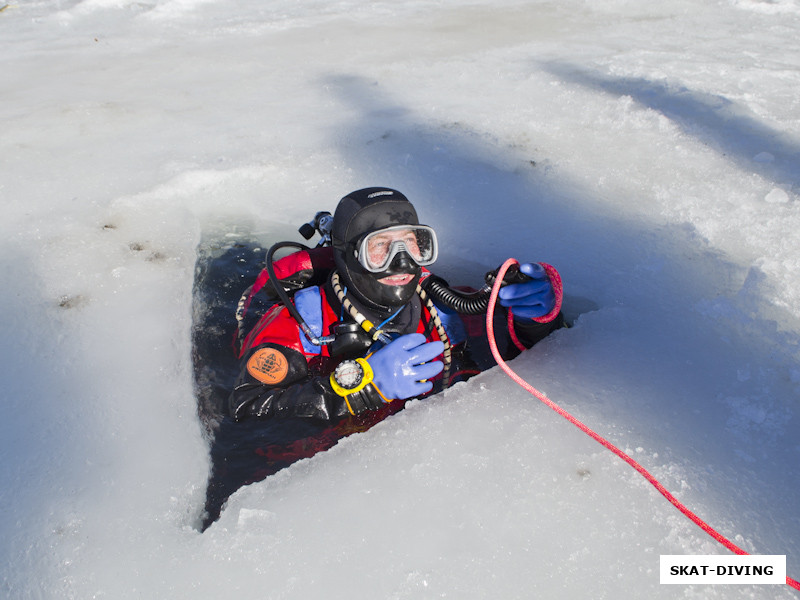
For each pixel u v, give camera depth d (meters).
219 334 2.98
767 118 4.31
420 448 2.04
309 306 2.56
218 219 3.76
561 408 2.14
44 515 1.86
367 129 4.56
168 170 4.01
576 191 3.68
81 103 5.20
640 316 2.63
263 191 3.91
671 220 3.31
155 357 2.56
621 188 3.67
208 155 4.23
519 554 1.68
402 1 8.77
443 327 2.61
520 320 2.54
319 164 4.12
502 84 5.32
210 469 2.18
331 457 2.04
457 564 1.66
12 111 5.05
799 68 5.29
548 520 1.76
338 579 1.65
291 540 1.76
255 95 5.36
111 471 2.03
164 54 6.62
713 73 5.21
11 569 1.71
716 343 2.41
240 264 3.45
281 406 2.34
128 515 1.88
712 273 2.85
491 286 2.41
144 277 3.08
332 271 2.64
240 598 1.63
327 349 2.53
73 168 4.10
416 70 5.77
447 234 3.39
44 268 3.08
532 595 1.58
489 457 1.97
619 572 1.62
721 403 2.12
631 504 1.78
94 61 6.43
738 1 7.79
